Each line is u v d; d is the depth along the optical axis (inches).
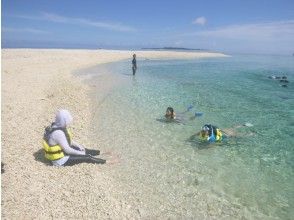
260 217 267.4
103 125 498.6
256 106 698.2
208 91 880.9
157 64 1951.3
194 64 2128.4
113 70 1343.5
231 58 3540.8
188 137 456.8
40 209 253.8
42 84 781.9
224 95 827.4
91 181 307.1
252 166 368.2
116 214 259.6
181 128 498.3
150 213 266.7
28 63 1218.0
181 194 299.3
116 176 327.0
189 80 1134.4
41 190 281.1
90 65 1475.1
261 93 890.1
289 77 1405.0
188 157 385.1
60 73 1037.8
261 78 1301.7
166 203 283.1
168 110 533.6
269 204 288.2
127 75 1188.5
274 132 502.6
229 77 1300.4
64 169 326.3
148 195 294.4
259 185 323.6
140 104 661.3
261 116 605.0
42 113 524.4
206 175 339.6
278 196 303.1
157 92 820.6
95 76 1071.0
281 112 644.1
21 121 468.4
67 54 1865.2
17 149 363.9
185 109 636.7
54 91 715.4
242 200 293.4
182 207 278.1
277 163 379.6
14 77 854.5
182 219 261.0
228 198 295.7
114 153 388.2
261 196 301.9
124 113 578.6
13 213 244.5
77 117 529.7
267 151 417.4
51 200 267.7
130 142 428.8
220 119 570.9
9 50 1787.6
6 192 271.0
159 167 354.0
